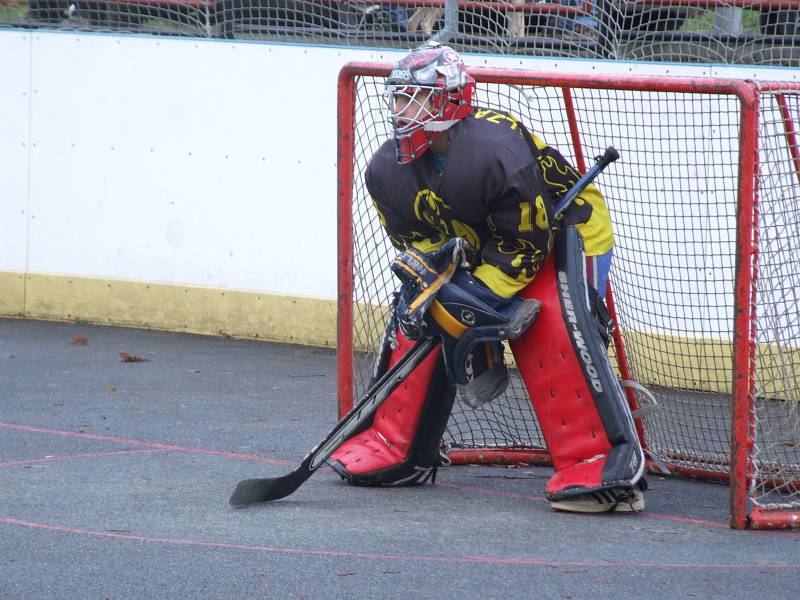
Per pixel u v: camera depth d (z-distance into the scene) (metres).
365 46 27.09
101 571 11.88
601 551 12.98
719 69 24.12
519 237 14.42
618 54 24.95
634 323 20.20
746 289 13.95
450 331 14.82
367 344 18.86
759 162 13.95
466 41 25.98
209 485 15.92
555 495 14.92
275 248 28.50
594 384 14.91
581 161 18.59
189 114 28.83
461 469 18.02
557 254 15.21
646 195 21.70
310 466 15.11
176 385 23.64
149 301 29.92
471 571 12.05
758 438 16.44
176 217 29.39
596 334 15.08
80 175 30.19
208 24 28.72
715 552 13.10
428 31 26.62
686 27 24.45
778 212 15.46
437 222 15.09
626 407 15.08
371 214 20.53
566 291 15.05
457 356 14.99
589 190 15.89
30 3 30.31
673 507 15.73
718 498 16.44
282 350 27.81
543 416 15.27
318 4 27.48
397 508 15.00
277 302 28.56
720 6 24.19
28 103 30.41
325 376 24.92
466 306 14.66
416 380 16.22
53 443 18.47
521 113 19.05
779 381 17.36
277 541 13.07
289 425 20.30
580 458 15.05
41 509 14.33
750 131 13.79
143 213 29.72
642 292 22.19
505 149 14.07
